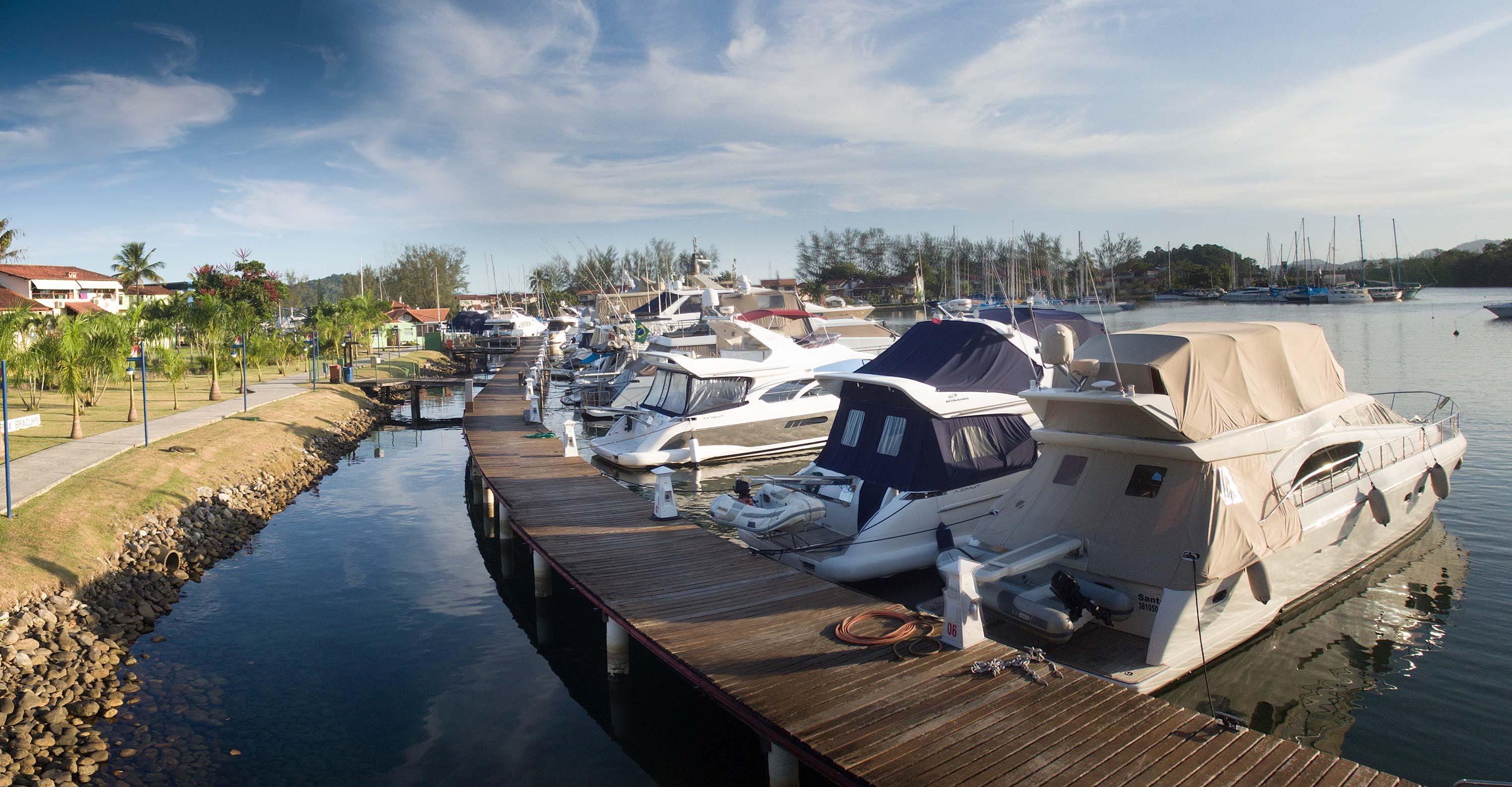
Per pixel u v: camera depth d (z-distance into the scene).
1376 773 6.15
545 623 12.52
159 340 32.41
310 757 8.63
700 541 12.97
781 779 7.33
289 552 16.22
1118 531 9.78
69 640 10.76
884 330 33.38
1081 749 6.54
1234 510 9.57
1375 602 11.61
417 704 9.87
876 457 14.03
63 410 25.25
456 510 19.73
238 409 26.80
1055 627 9.14
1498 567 12.68
